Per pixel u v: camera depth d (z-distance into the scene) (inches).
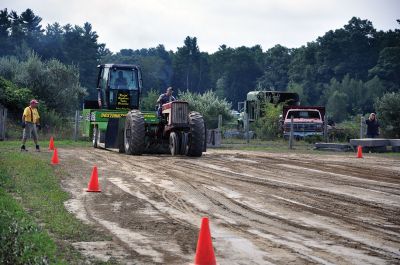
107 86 1727.4
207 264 440.1
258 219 651.5
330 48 7765.8
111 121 1534.2
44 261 434.9
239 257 490.9
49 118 2324.1
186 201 760.3
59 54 7770.7
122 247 518.3
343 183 965.2
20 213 605.9
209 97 2874.0
